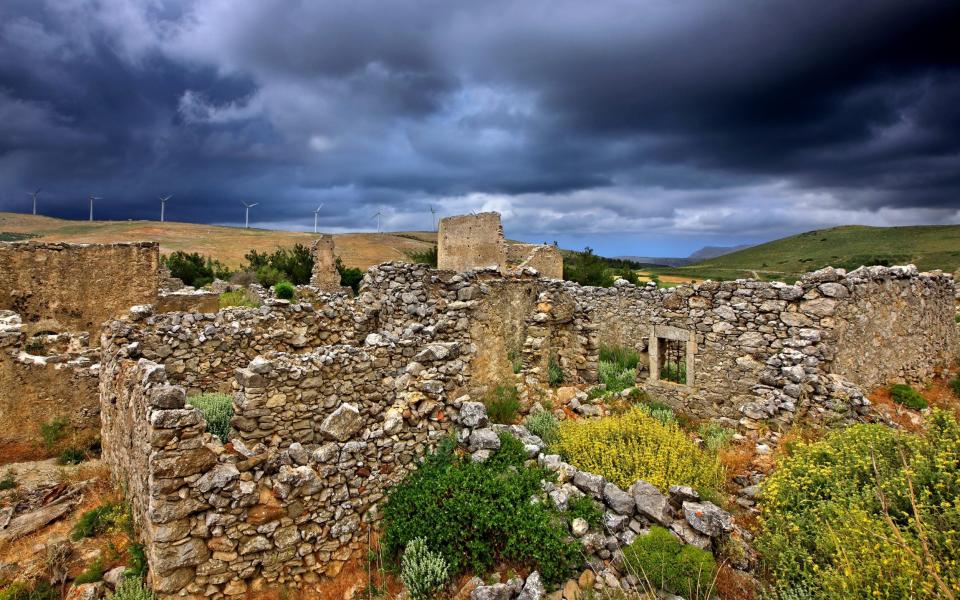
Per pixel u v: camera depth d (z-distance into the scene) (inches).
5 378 376.2
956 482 222.8
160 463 202.4
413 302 525.0
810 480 267.6
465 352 388.2
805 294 417.4
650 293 719.7
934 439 263.1
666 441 332.8
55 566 229.3
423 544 238.1
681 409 486.6
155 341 383.2
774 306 432.8
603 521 252.5
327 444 257.3
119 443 305.9
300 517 234.7
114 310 697.0
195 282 1542.8
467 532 242.4
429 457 294.4
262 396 270.7
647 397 505.0
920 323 544.7
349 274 1717.5
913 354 529.0
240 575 217.3
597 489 272.2
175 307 784.3
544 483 276.7
